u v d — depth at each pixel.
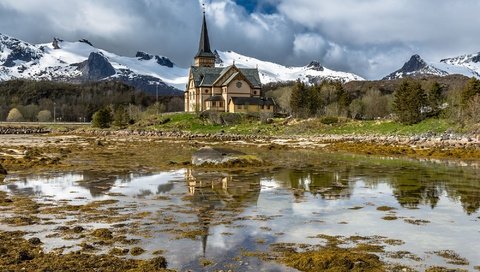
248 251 19.47
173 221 24.66
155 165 52.16
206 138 113.44
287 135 116.31
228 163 50.38
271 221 24.73
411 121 111.56
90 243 20.55
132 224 23.98
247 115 152.62
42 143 93.62
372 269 17.36
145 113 186.88
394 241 21.06
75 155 65.50
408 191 34.44
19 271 16.77
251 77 179.50
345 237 21.73
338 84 173.62
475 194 33.06
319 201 30.48
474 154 61.94
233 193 33.53
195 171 46.75
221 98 171.00
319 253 18.95
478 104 99.81
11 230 22.70
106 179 40.62
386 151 69.75
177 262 18.06
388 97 176.38
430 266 17.78
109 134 133.88
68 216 25.84
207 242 20.72
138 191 34.28
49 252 19.17
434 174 44.25
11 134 145.25
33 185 37.03
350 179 40.94
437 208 28.23
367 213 26.83
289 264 17.84
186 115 159.50
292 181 39.75
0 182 38.56
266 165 52.44
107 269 17.11
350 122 125.25
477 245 20.52
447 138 83.25
